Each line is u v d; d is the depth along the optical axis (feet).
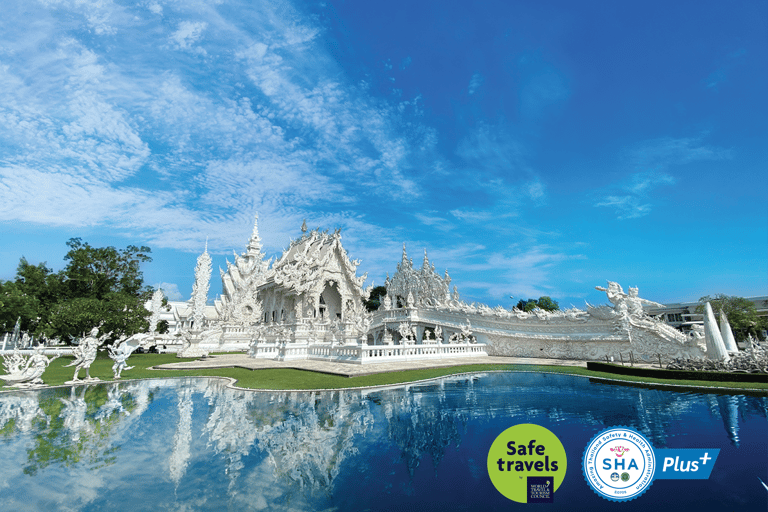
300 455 26.66
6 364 56.85
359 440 29.89
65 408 41.63
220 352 142.61
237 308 185.57
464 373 68.08
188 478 22.59
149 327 139.74
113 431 32.45
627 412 37.58
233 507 18.93
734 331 162.81
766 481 21.99
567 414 37.01
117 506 18.94
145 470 23.84
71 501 19.54
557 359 93.45
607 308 90.12
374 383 56.24
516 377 63.72
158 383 60.08
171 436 31.01
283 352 93.30
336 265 166.61
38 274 147.95
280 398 46.34
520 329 103.81
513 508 19.15
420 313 129.70
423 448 28.07
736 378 54.54
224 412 39.09
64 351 120.78
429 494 20.65
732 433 30.19
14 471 23.59
